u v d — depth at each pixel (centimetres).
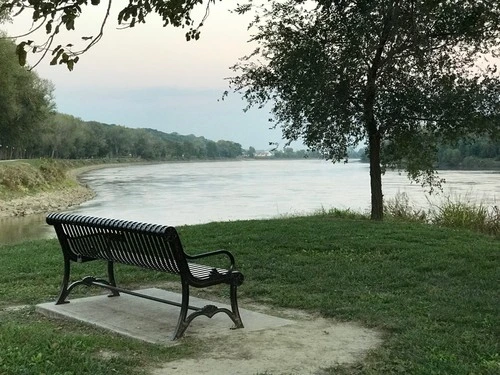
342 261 988
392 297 731
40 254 1152
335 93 1479
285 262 990
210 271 612
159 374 472
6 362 461
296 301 725
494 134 1534
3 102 5619
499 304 680
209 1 732
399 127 1592
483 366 482
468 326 602
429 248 1080
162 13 719
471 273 861
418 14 1283
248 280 874
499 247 1092
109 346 536
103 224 629
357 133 1627
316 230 1330
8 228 2920
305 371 481
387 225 1427
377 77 1544
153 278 902
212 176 9219
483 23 1353
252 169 13475
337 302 712
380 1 1287
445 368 477
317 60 1434
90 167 12444
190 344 550
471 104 1484
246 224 1499
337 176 8825
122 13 595
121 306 696
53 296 785
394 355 518
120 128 17325
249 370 482
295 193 4853
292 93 1516
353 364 498
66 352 495
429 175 1800
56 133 11000
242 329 602
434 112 1508
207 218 3080
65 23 510
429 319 630
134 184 6850
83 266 988
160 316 650
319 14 1487
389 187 5116
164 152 19838
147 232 574
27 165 5384
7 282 894
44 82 8350
